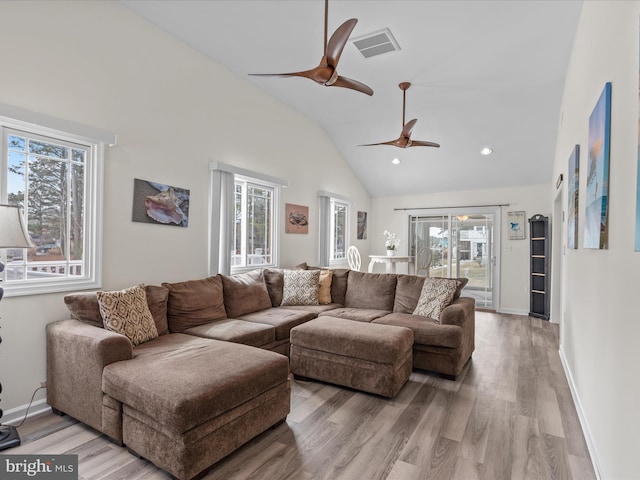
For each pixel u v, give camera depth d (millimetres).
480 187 6871
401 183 7332
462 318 3400
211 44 3748
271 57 3979
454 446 2219
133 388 1961
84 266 2928
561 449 2199
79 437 2254
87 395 2260
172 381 1952
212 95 4082
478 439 2299
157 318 2992
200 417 1830
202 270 3975
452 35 3408
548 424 2496
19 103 2479
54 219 2754
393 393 2852
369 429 2416
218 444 1949
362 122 5852
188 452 1789
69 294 2766
